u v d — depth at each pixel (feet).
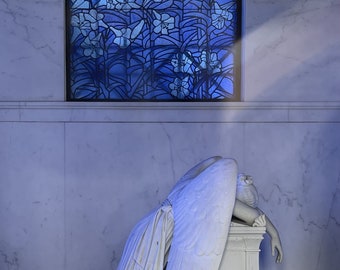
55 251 17.39
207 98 18.08
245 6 17.51
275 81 17.53
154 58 18.06
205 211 10.92
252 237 11.33
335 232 17.52
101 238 17.42
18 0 17.24
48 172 17.34
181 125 17.43
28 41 17.31
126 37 18.03
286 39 17.52
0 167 17.29
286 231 17.47
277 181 17.48
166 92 18.07
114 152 17.42
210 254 10.74
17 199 17.33
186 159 17.44
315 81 17.54
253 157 17.47
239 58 18.04
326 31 17.52
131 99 17.99
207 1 18.07
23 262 17.37
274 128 17.47
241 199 11.79
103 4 17.97
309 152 17.49
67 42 17.85
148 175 17.43
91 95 17.97
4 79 17.29
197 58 18.11
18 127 17.28
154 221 11.72
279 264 17.28
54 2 17.33
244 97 17.56
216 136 17.46
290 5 17.49
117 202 17.43
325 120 17.48
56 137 17.34
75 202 17.38
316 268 17.51
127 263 11.78
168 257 11.36
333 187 17.51
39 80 17.37
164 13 18.04
